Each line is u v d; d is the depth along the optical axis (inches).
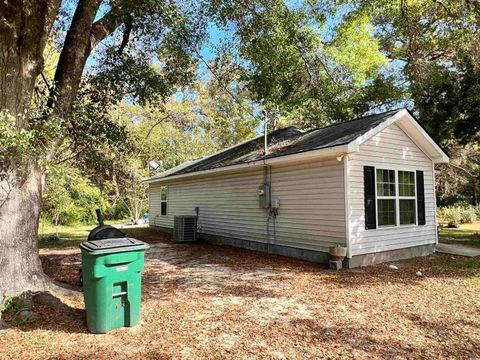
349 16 446.3
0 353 130.9
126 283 157.2
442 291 222.4
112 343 140.7
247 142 555.2
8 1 162.1
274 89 351.3
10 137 155.6
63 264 320.8
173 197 625.3
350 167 294.8
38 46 185.3
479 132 561.0
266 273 276.7
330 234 306.0
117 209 954.7
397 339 146.9
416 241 348.2
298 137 410.9
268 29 310.0
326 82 463.2
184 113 1073.5
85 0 230.4
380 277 259.4
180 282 249.3
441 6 363.3
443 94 555.8
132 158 775.7
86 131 292.7
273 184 374.9
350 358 129.3
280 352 133.6
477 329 158.7
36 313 170.2
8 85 173.0
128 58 305.7
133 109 929.5
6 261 176.6
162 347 137.2
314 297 208.8
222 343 141.6
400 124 340.2
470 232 566.9
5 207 179.2
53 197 580.1
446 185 937.5
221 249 418.3
